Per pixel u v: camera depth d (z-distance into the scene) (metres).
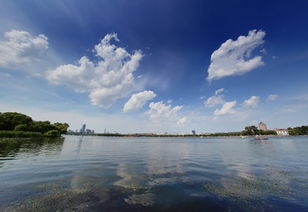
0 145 26.00
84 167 11.45
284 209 5.17
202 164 13.48
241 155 20.42
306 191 6.77
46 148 24.88
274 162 14.55
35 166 11.53
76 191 6.50
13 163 12.46
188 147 36.62
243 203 5.61
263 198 6.05
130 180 8.28
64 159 15.16
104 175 9.22
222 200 5.84
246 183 7.88
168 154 21.64
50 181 7.84
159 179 8.55
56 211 4.80
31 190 6.53
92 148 29.62
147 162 14.38
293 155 20.06
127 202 5.55
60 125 101.94
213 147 36.06
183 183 7.84
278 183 7.88
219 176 9.27
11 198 5.70
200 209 5.13
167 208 5.14
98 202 5.49
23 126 62.69
